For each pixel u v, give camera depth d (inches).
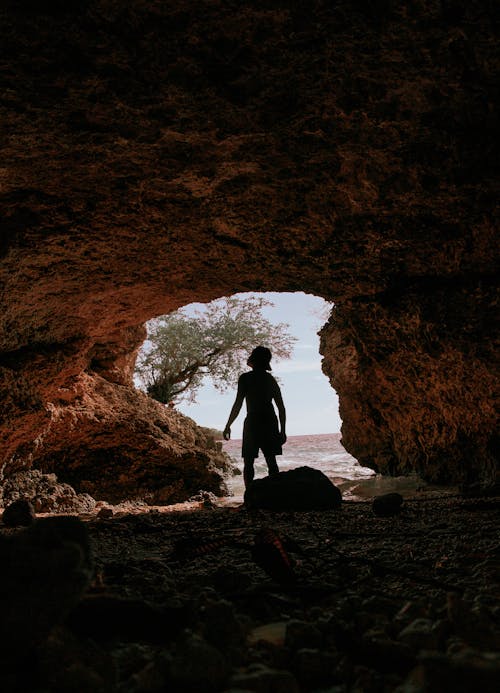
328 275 373.7
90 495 530.3
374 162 254.2
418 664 54.5
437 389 412.8
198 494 569.3
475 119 222.7
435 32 170.2
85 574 46.6
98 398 548.7
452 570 113.5
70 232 293.4
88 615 66.4
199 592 96.0
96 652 55.0
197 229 307.3
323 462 1062.4
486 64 185.3
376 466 585.6
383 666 58.9
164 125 213.5
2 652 44.3
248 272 367.6
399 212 298.0
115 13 156.7
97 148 227.8
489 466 395.2
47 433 502.6
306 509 300.2
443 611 72.9
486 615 70.9
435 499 349.7
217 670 51.7
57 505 463.2
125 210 283.9
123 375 606.9
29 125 206.4
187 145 231.1
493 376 350.6
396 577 109.3
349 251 338.0
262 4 156.9
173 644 64.2
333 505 305.9
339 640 64.5
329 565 125.3
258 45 172.7
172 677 50.4
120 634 67.6
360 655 60.9
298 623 67.6
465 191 273.9
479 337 346.6
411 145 240.5
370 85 197.2
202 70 182.1
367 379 490.3
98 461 542.3
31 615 44.4
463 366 366.6
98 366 588.4
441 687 40.9
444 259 337.4
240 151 239.0
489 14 162.6
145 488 555.5
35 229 285.6
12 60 171.3
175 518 274.1
